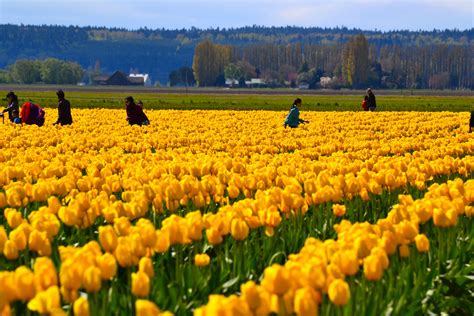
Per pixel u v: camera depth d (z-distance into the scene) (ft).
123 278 65.51
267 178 106.11
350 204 94.53
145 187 85.76
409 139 225.15
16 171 109.91
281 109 570.46
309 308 44.09
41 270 47.62
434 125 327.88
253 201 78.28
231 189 93.81
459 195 84.64
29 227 64.59
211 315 41.06
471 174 132.46
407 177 110.01
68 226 82.02
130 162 142.72
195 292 60.85
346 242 59.06
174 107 578.25
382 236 65.36
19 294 46.70
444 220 71.41
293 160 144.97
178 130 290.15
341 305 50.67
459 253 74.23
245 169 123.13
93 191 97.86
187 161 145.28
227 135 272.10
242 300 42.50
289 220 83.46
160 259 68.08
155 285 58.80
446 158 123.65
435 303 62.75
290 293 45.88
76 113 423.23
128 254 57.67
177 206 86.38
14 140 215.51
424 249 64.13
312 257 52.42
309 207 95.55
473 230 80.84
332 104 629.92
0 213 96.12
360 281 61.31
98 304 53.98
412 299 60.39
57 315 42.50
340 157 154.30
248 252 70.95
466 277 67.62
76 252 52.75
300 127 322.14
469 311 63.57
